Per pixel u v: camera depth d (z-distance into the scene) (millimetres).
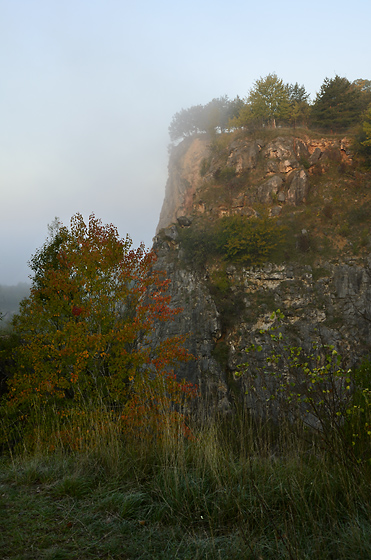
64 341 12289
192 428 5668
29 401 11242
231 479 4137
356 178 61969
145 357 12078
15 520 3512
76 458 5098
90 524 3475
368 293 48938
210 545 3117
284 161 64500
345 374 4363
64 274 13312
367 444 4066
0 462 6043
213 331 49656
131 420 6430
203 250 56406
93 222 13578
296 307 50375
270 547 3070
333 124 72625
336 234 55344
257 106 72438
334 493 3709
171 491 4027
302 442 4449
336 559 2934
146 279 14023
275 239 55375
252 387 4895
